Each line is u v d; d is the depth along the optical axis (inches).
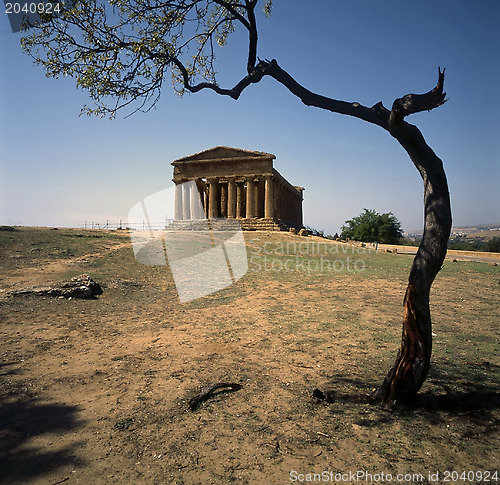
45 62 222.8
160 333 353.7
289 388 217.5
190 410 188.1
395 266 858.8
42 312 414.6
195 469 136.1
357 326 377.7
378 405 188.9
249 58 243.4
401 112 174.1
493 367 249.9
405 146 189.0
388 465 135.4
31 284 526.9
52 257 709.3
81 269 646.5
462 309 463.8
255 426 169.5
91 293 507.5
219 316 425.7
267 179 1774.1
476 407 184.1
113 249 819.4
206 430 166.6
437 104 168.4
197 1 250.8
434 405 185.3
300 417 177.8
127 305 476.4
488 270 827.4
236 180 1850.4
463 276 746.2
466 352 287.7
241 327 375.9
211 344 317.7
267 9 320.8
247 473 133.0
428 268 179.6
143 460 142.5
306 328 371.6
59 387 220.7
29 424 172.1
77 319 398.3
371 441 153.3
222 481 128.4
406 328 185.8
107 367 258.1
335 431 162.7
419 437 155.1
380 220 2459.4
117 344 317.1
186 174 1895.9
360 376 237.1
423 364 181.5
